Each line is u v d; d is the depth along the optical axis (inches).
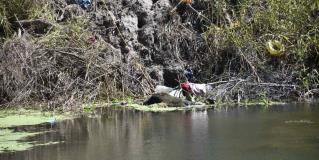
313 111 429.7
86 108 468.8
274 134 354.9
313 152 309.4
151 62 551.5
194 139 346.9
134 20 579.2
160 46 557.0
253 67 514.3
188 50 554.6
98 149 326.6
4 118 430.6
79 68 514.0
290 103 474.6
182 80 535.2
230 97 492.1
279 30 543.8
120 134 366.3
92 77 511.8
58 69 507.5
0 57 493.4
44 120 422.3
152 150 322.0
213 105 474.9
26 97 480.1
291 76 512.4
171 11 573.0
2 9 554.3
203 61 545.6
